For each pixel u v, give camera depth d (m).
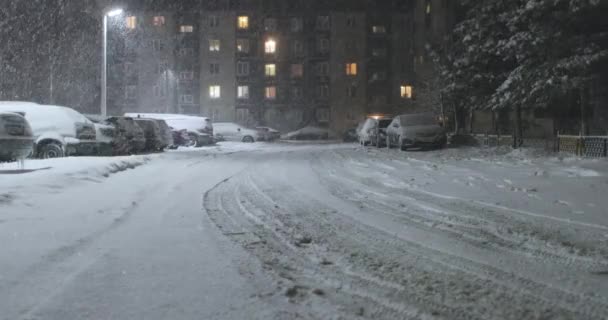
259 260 6.20
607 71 19.64
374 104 71.19
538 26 19.59
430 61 44.09
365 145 36.88
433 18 49.47
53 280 5.31
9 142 13.62
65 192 11.20
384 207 10.03
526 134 27.45
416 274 5.73
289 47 71.44
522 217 8.73
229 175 16.02
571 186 11.98
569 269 5.91
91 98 62.78
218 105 71.12
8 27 54.72
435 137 26.92
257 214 9.34
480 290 5.19
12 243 6.75
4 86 54.38
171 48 70.56
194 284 5.23
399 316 4.49
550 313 4.58
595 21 19.14
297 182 14.20
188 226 8.16
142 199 10.97
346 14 71.31
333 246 6.99
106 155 20.39
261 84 71.31
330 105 71.44
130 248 6.69
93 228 7.82
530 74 20.25
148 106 70.06
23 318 4.30
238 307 4.60
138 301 4.73
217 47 71.06
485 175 14.61
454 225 8.28
